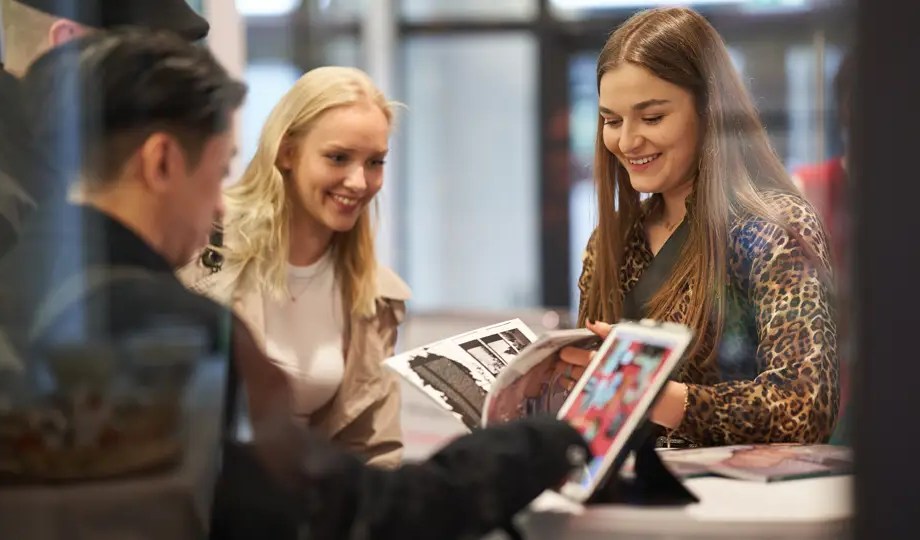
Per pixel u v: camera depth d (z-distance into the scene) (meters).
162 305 1.23
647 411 1.29
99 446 1.21
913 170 0.92
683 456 1.44
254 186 1.84
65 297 1.21
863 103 0.93
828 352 1.49
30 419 1.20
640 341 1.36
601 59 1.72
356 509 1.20
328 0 6.65
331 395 1.84
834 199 1.01
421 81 8.30
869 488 0.95
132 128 1.27
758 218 1.60
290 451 1.23
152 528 1.21
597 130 1.78
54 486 1.20
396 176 8.09
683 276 1.66
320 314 1.86
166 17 1.41
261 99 2.00
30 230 1.25
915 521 0.94
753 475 1.35
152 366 1.21
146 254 1.25
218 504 1.22
